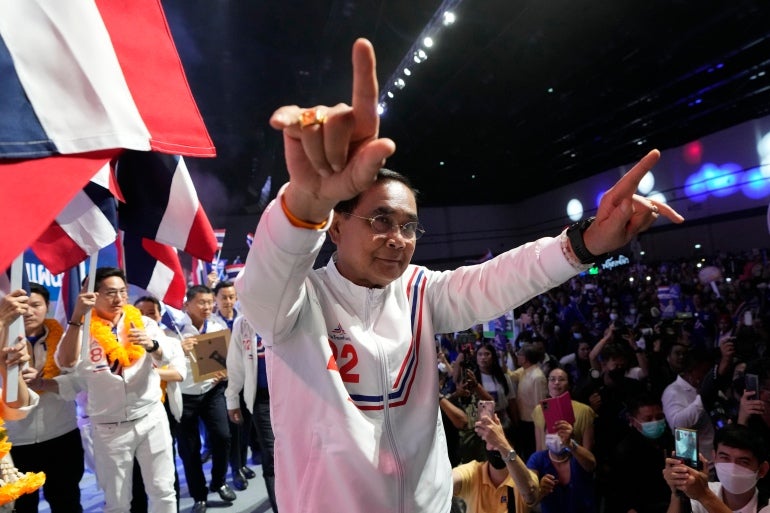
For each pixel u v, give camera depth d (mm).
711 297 10680
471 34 14039
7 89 1473
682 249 19750
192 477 4625
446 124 20062
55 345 3639
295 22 13461
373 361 1223
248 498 4918
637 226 1202
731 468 2426
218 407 4938
